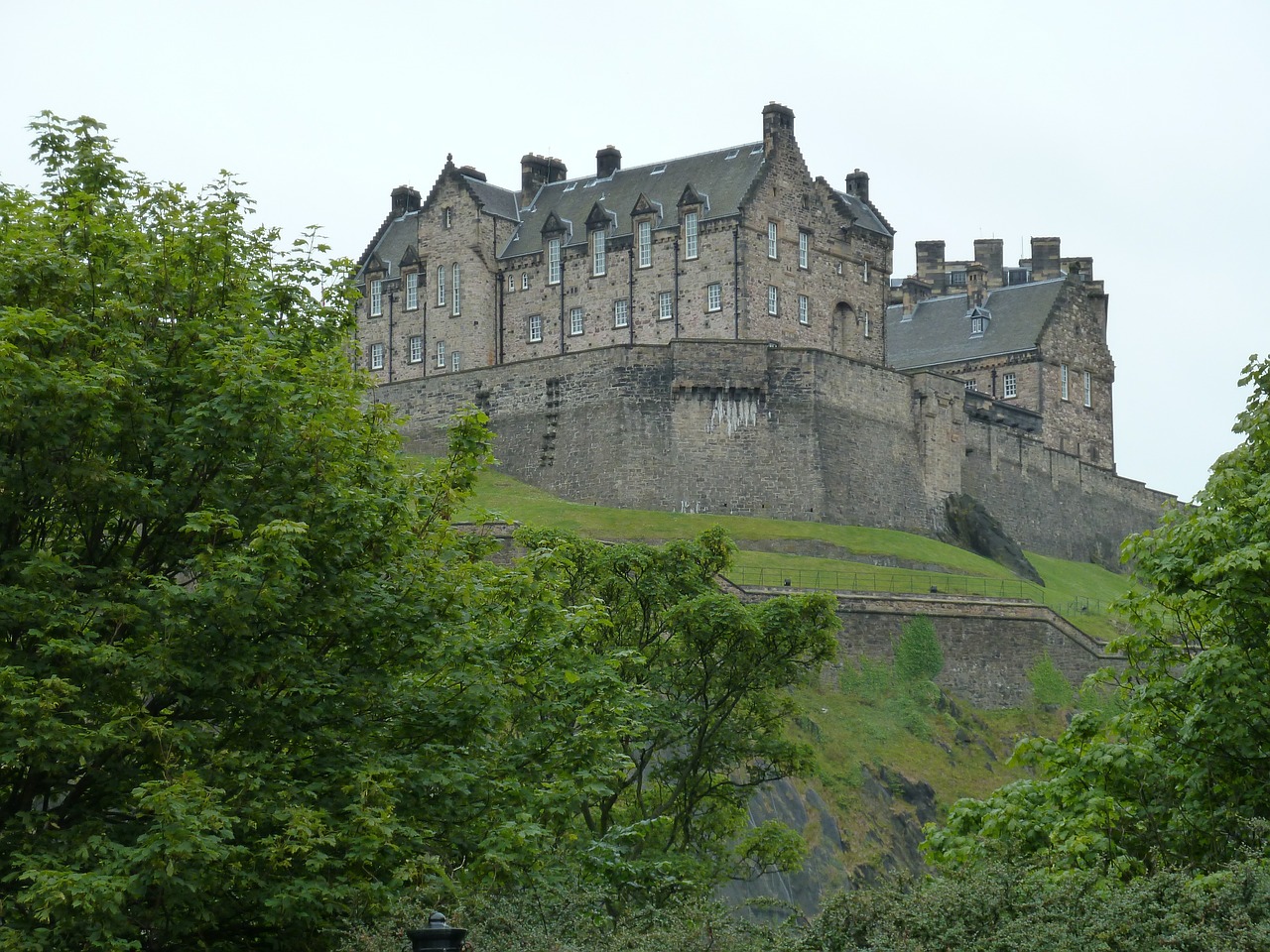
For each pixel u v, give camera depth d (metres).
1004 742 91.44
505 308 129.62
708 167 124.06
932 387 118.94
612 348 110.44
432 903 28.75
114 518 34.72
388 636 34.59
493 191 133.50
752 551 101.88
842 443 112.44
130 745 30.64
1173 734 37.31
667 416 109.56
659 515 105.44
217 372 33.31
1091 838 34.00
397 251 138.00
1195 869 32.97
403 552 35.44
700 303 119.56
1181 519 38.94
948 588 101.94
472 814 33.72
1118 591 124.69
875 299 129.12
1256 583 35.59
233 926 32.44
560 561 39.16
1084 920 25.66
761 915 66.81
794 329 121.44
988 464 126.06
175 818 27.78
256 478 33.78
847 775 81.25
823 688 88.12
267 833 31.12
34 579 30.92
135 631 31.73
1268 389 40.59
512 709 36.78
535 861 33.19
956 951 25.53
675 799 55.72
